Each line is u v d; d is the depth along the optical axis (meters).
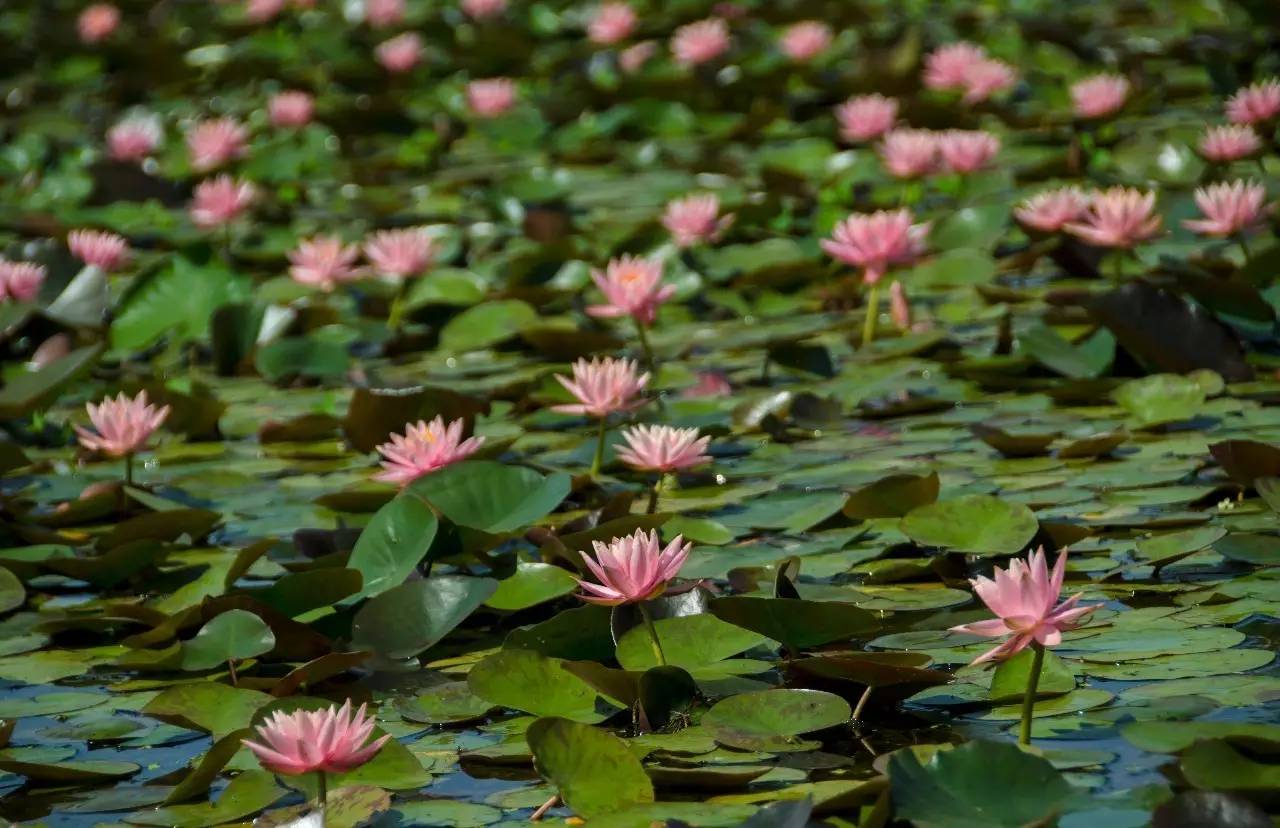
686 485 5.20
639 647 3.62
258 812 3.04
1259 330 6.02
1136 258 7.64
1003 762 2.79
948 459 5.25
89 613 4.34
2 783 3.27
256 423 6.40
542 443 5.77
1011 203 8.85
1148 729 2.99
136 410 5.14
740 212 8.98
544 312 7.89
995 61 12.19
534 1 19.19
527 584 4.09
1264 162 9.27
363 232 9.79
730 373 6.71
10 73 17.16
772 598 3.53
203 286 7.71
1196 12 14.23
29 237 9.91
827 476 5.15
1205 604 3.89
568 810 2.96
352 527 4.78
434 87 15.08
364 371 6.75
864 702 3.36
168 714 3.43
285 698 3.44
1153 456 5.08
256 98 15.04
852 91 12.86
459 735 3.39
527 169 11.98
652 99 13.30
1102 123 10.12
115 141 11.80
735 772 2.98
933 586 4.15
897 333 7.01
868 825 2.66
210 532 4.96
